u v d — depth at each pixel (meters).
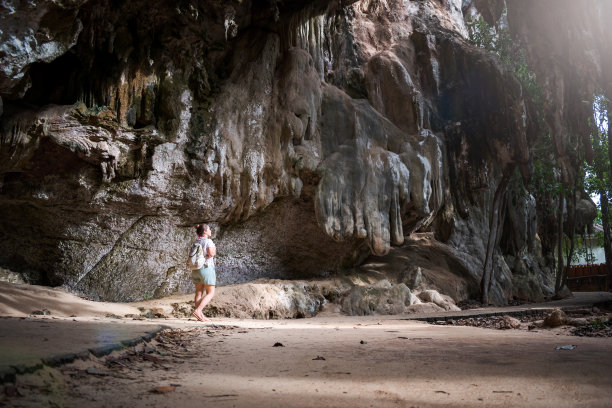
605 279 32.97
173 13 11.00
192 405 2.61
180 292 13.36
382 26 20.02
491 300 19.00
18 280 11.22
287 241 15.33
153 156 11.55
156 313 10.34
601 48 12.12
